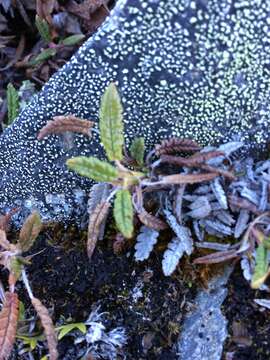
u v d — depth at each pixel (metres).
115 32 0.11
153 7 0.11
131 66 0.12
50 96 0.12
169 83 0.12
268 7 0.11
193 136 0.12
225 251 0.12
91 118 0.12
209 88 0.12
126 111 0.12
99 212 0.12
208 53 0.11
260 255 0.11
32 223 0.12
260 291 0.12
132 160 0.12
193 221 0.12
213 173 0.12
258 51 0.11
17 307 0.12
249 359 0.12
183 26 0.11
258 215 0.12
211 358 0.12
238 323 0.12
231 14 0.11
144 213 0.12
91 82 0.12
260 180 0.12
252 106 0.12
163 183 0.12
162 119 0.12
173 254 0.12
